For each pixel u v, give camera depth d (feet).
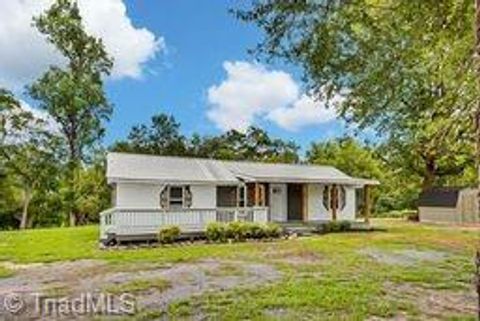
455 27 19.29
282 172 93.45
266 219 80.33
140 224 71.20
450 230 88.12
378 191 144.36
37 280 39.81
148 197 78.23
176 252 57.00
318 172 98.73
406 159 112.37
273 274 39.91
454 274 40.24
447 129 23.36
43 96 133.90
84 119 138.10
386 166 121.60
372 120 24.18
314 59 19.54
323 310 27.04
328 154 152.66
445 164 112.16
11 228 138.62
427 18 19.22
